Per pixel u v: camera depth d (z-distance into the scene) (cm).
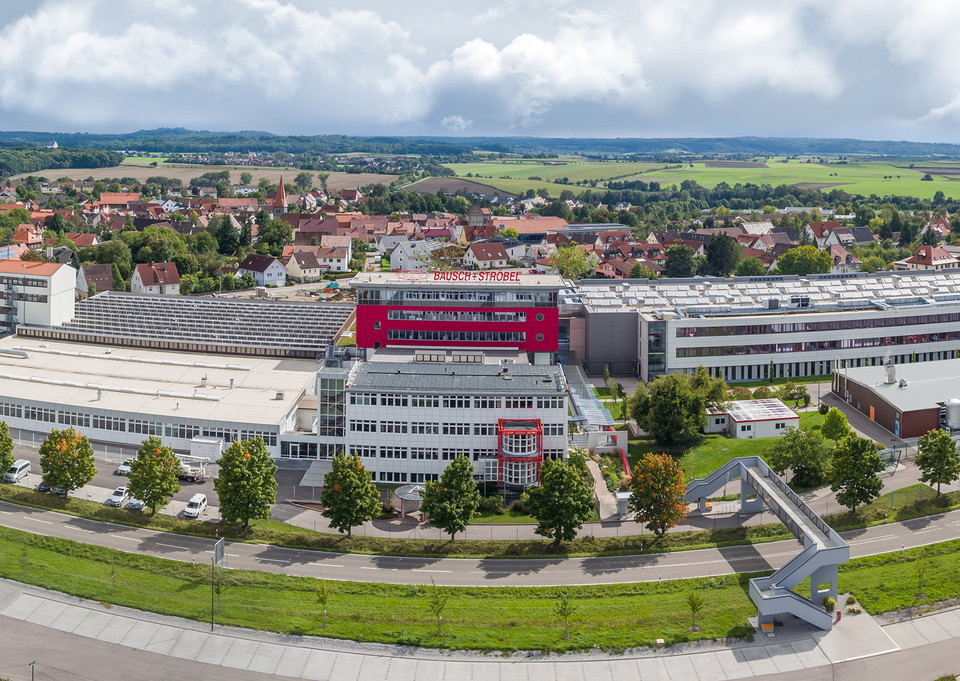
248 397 19538
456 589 13662
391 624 12800
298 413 19412
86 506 15925
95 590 13362
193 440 18075
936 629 12962
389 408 17275
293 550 14788
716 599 13438
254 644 12362
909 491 16912
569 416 19525
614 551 14850
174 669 11912
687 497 16225
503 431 16750
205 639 12438
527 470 16812
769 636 12750
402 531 15550
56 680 11612
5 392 19738
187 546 14775
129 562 14162
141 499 15662
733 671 12075
